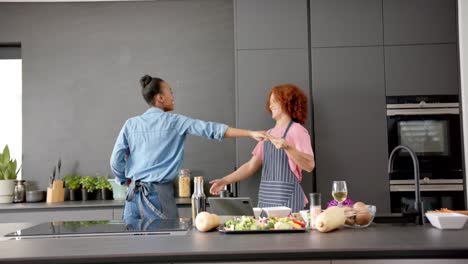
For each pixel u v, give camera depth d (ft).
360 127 11.43
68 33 13.34
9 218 11.25
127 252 4.55
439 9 11.54
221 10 13.30
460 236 5.20
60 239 5.51
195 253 4.49
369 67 11.49
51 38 13.32
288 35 11.57
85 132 13.20
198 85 13.21
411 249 4.50
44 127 13.20
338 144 11.44
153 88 8.79
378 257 4.50
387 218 6.45
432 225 6.17
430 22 11.53
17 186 12.50
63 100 13.25
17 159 13.56
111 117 13.23
